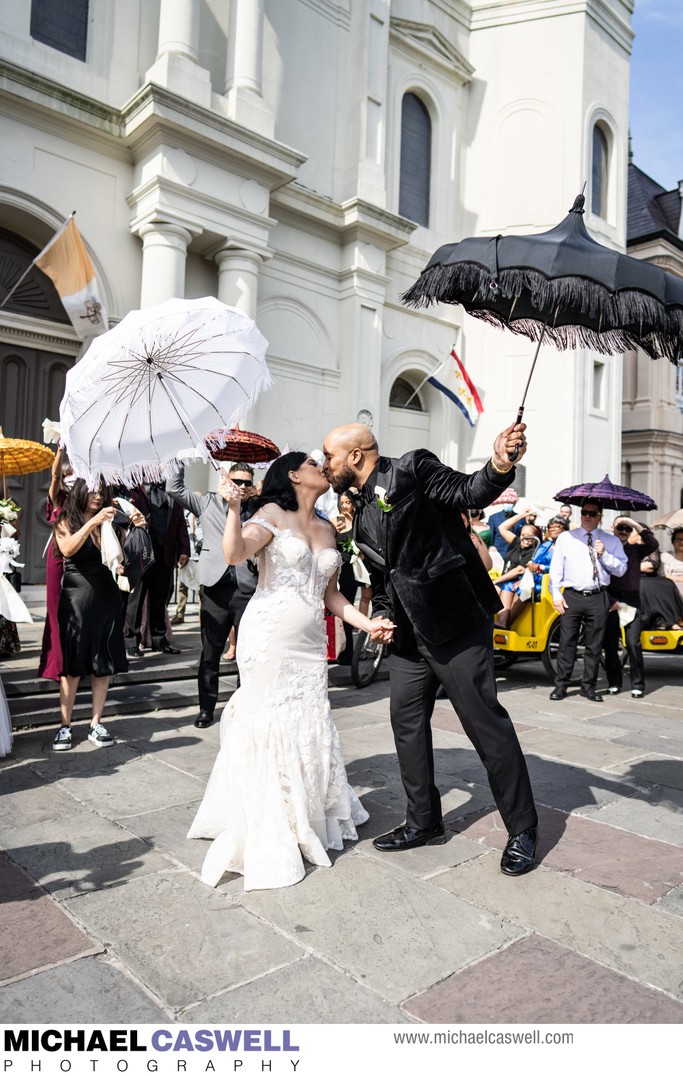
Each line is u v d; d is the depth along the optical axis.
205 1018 2.05
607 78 16.17
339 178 13.02
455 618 2.89
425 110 15.23
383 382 14.00
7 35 9.13
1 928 2.50
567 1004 2.13
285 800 2.96
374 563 3.04
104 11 10.04
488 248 2.57
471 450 15.55
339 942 2.43
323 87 12.80
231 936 2.46
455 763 4.44
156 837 3.25
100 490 4.36
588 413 15.56
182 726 5.09
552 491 15.30
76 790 3.82
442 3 15.38
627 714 6.00
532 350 15.30
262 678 2.97
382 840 3.18
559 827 3.48
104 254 9.93
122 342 2.73
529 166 15.56
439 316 15.01
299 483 3.08
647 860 3.13
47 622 4.49
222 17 11.23
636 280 2.39
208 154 10.02
